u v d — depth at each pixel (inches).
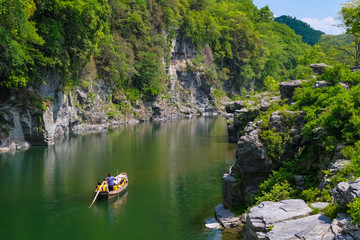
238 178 900.6
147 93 3538.4
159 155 1637.6
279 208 604.1
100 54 2844.5
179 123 3257.9
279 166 892.0
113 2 3196.4
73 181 1209.4
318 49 2551.7
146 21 3597.4
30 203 1003.9
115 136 2277.3
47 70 1902.1
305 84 1195.3
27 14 1504.7
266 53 5703.7
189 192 1101.7
